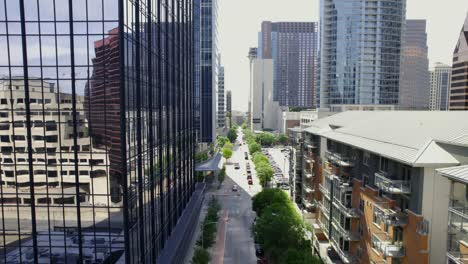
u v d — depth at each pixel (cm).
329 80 14238
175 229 4675
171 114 4472
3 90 2548
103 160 2531
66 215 2591
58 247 2605
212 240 5244
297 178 7106
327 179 5106
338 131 4794
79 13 2467
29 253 2634
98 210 2561
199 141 10744
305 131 6362
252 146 15550
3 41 2525
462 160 2577
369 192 3584
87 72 2495
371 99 13875
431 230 2680
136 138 2808
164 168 4031
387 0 13588
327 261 4622
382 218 3114
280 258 3922
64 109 2530
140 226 2886
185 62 5725
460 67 15325
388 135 3578
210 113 10775
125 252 2547
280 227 4238
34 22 2497
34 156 2573
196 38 10244
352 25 13675
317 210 5681
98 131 2517
